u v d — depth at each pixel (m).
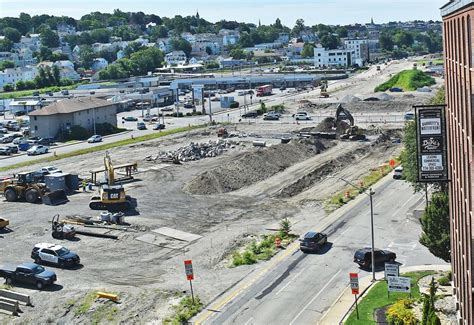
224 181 97.31
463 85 35.69
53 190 93.38
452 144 41.94
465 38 34.25
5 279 57.91
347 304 50.12
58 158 125.38
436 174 40.22
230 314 49.38
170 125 175.75
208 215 81.19
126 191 94.56
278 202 87.56
